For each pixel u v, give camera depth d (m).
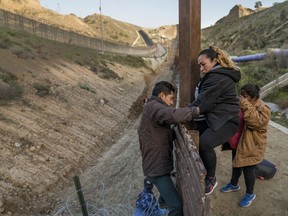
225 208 4.80
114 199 7.62
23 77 17.00
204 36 108.06
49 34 42.16
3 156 9.05
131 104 22.03
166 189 3.85
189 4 4.26
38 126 11.97
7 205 7.25
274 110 11.12
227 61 3.71
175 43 129.25
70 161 10.46
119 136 14.73
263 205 4.85
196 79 4.49
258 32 51.56
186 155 3.50
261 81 14.98
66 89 18.16
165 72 53.56
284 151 6.98
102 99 19.44
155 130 3.74
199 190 2.85
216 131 3.84
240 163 4.54
